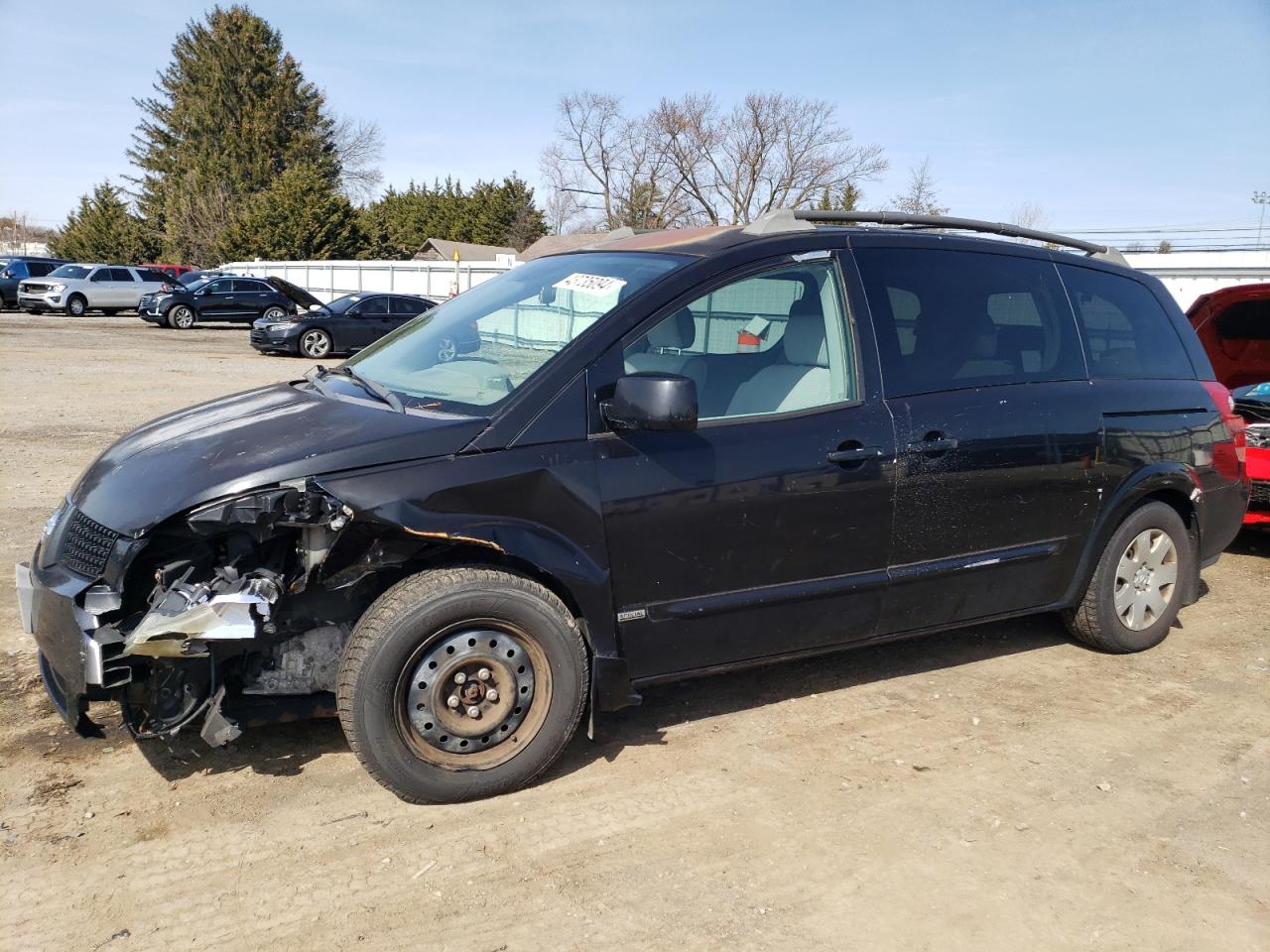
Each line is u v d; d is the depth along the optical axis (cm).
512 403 330
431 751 324
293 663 330
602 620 341
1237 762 378
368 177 8438
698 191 6078
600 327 345
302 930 267
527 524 324
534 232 8356
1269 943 274
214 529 303
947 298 412
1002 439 408
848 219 410
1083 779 360
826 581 380
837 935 272
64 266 3391
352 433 322
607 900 284
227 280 3077
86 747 359
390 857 301
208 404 405
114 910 272
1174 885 299
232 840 306
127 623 305
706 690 431
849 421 375
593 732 352
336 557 315
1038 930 276
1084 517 443
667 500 343
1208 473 489
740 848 311
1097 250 481
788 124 5634
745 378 367
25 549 590
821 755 373
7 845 299
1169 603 487
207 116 6769
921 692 434
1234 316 768
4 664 426
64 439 970
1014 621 534
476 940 265
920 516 393
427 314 455
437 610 313
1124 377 462
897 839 319
